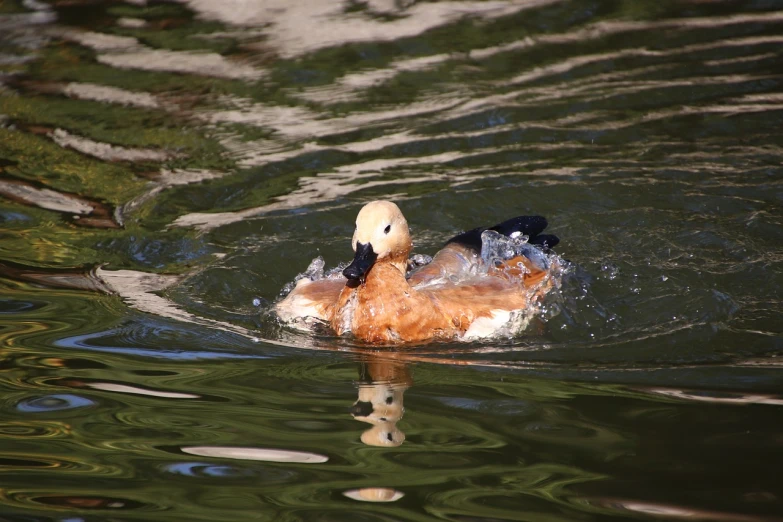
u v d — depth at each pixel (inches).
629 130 623.5
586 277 445.7
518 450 280.5
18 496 256.8
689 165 568.4
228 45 795.4
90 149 613.6
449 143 614.2
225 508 251.3
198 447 286.8
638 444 280.7
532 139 616.7
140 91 706.8
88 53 786.8
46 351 361.4
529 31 814.5
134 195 550.9
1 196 545.6
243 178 571.5
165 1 898.7
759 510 242.1
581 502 250.1
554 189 546.3
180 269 463.2
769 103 654.5
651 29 810.2
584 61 746.8
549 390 326.0
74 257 470.6
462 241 471.8
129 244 489.1
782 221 493.4
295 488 262.4
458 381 339.6
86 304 414.6
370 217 391.9
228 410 313.4
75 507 250.5
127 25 844.0
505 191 547.8
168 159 599.8
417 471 270.5
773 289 421.4
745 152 583.2
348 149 608.7
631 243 483.2
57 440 289.9
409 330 389.7
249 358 366.0
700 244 474.0
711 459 269.4
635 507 246.4
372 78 725.3
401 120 649.6
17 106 684.1
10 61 768.3
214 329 397.1
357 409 314.2
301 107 675.4
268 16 858.8
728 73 711.1
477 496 254.8
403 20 843.4
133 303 418.6
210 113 668.1
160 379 339.6
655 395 317.4
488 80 714.8
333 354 374.6
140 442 289.4
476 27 824.3
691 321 392.8
